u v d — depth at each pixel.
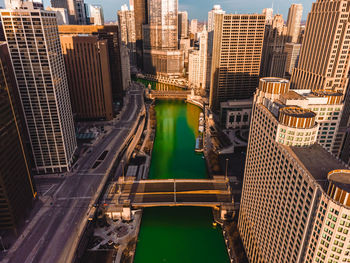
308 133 108.12
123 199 195.75
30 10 172.62
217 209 193.62
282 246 109.44
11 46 178.62
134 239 171.25
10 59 188.12
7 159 149.88
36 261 146.62
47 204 190.00
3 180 145.75
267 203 124.50
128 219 186.62
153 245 170.50
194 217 194.00
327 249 82.62
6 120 147.88
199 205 188.25
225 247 169.75
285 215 106.31
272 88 130.62
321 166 95.88
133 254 160.50
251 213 146.75
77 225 171.50
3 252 152.12
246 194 155.50
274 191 116.50
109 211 185.25
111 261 155.50
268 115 122.12
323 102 149.88
